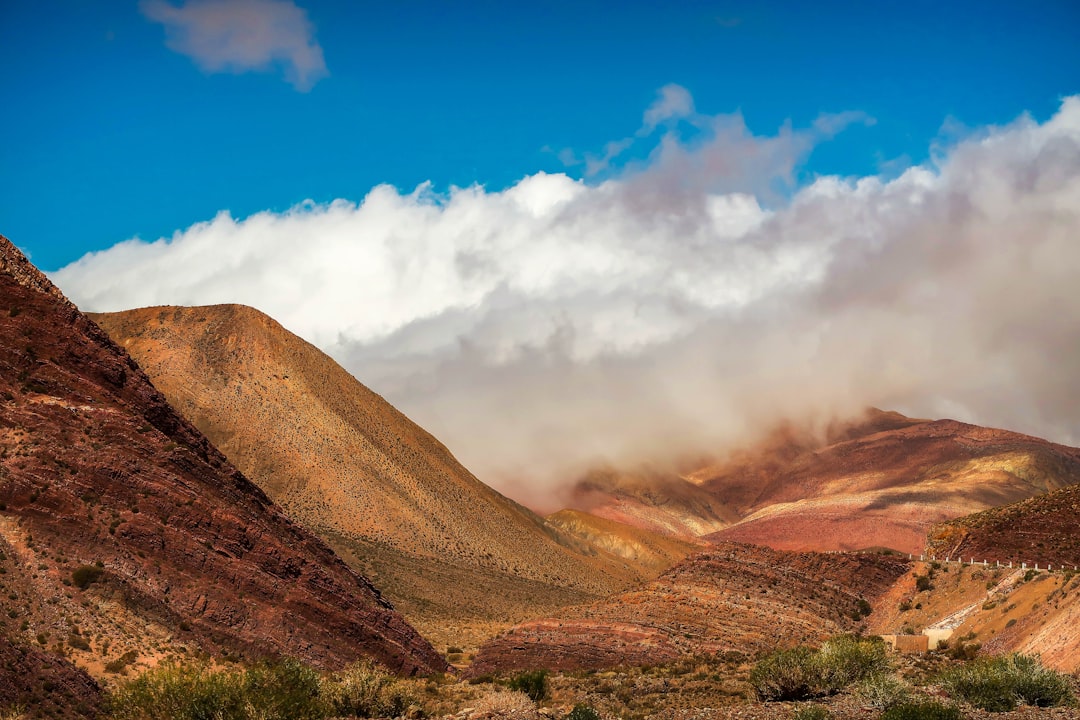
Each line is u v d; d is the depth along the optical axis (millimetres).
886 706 49562
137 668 56781
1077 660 61000
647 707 62156
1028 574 85750
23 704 47344
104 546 64625
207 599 66500
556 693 69125
